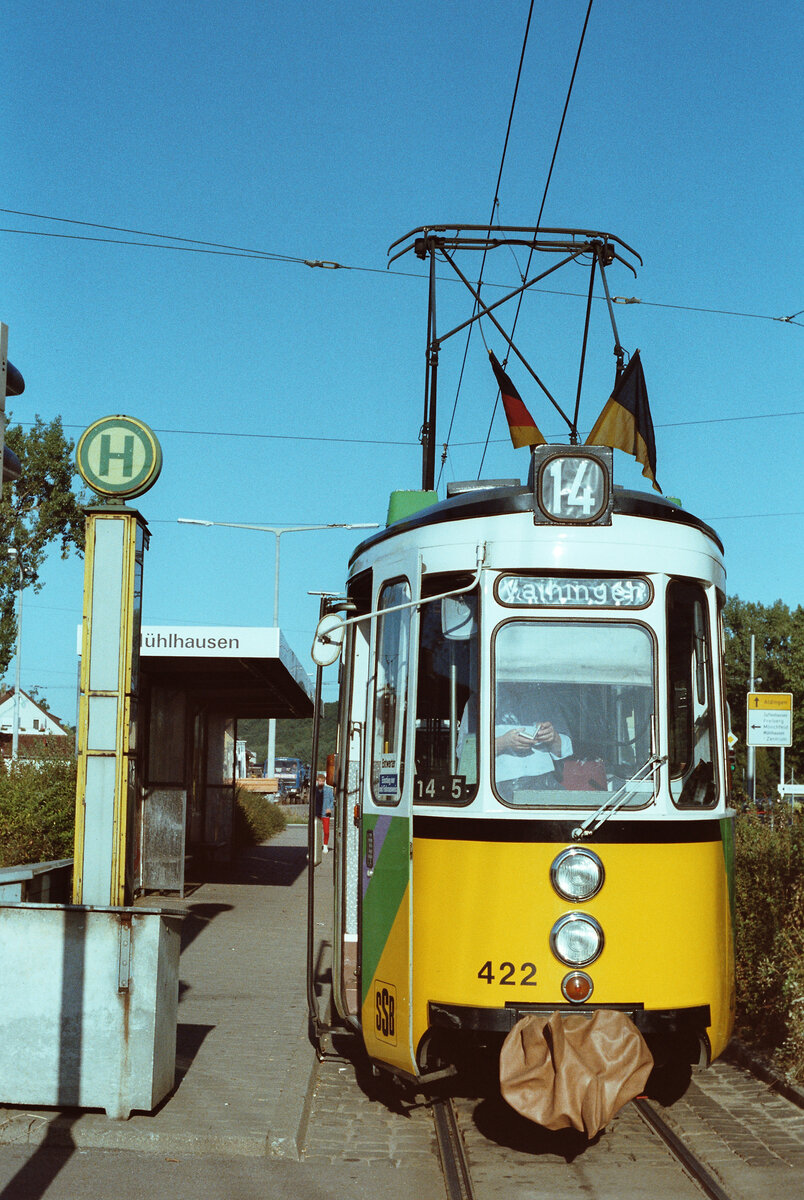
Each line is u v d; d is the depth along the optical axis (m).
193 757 20.47
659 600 6.27
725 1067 7.93
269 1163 5.89
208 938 13.33
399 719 6.61
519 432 10.05
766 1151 6.07
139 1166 5.74
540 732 6.09
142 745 17.03
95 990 6.32
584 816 5.89
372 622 7.11
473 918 5.91
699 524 6.61
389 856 6.52
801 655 58.84
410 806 6.30
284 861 25.47
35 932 6.37
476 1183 5.61
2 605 33.84
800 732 56.69
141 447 7.98
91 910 6.34
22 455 34.25
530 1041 5.56
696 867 6.05
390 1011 6.35
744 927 8.91
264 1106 6.52
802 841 8.80
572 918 5.79
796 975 7.66
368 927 6.81
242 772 56.12
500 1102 6.98
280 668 16.58
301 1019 8.99
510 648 6.18
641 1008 5.77
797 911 8.27
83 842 7.52
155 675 17.09
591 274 11.71
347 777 7.84
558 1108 5.37
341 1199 5.40
